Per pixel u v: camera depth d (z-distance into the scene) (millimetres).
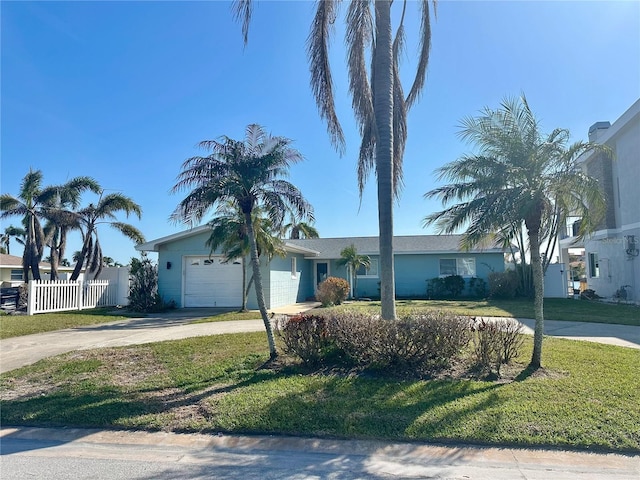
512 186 6770
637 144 17203
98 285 19234
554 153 6676
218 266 17969
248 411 4895
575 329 10742
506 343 6691
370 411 4809
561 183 6641
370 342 6520
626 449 3896
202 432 4523
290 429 4430
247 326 11859
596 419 4473
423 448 4031
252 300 17531
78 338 10469
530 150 6645
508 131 6793
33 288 15906
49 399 5574
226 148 7328
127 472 3684
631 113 16812
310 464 3770
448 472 3582
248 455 3980
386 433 4281
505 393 5289
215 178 7215
